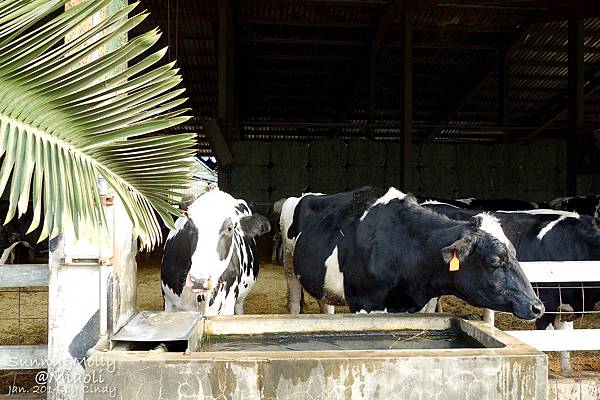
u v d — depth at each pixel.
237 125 13.84
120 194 1.91
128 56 1.75
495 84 15.51
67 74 1.66
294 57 13.98
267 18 12.34
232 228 3.14
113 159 1.89
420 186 13.07
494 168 13.25
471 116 17.73
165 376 1.97
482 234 2.91
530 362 2.03
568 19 11.56
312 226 4.36
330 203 4.38
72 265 2.52
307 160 12.72
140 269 8.82
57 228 1.70
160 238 2.11
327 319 2.75
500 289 2.83
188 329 2.39
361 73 14.38
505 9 11.88
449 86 15.82
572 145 12.37
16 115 1.64
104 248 2.52
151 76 1.82
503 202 9.95
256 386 1.98
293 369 1.98
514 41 12.98
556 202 9.45
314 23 12.51
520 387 2.03
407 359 2.00
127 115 1.82
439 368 2.00
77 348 2.53
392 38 13.27
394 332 2.77
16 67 1.57
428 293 3.38
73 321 2.53
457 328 2.74
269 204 12.62
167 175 1.99
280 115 17.91
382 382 1.99
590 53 13.63
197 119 17.53
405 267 3.39
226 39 10.55
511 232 4.27
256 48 13.80
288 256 4.95
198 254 2.98
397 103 16.80
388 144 12.95
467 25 12.79
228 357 2.00
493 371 2.02
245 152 12.48
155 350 2.11
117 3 2.77
